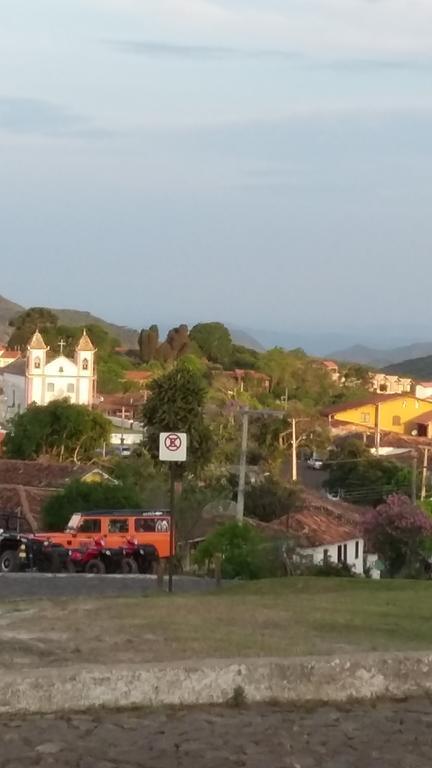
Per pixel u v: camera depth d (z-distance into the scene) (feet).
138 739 22.97
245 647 30.37
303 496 170.71
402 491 196.85
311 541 138.82
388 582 63.00
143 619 36.52
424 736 23.73
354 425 321.73
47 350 367.66
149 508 139.85
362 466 221.46
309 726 24.25
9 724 23.71
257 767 21.49
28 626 34.68
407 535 109.09
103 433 240.32
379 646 31.22
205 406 196.54
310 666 26.35
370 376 470.39
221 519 136.98
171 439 63.21
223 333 513.04
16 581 75.46
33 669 26.16
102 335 506.48
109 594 62.49
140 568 109.50
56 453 233.76
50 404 240.73
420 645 31.83
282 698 26.00
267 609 40.52
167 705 25.31
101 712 24.72
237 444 201.26
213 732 23.59
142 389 388.98
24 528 129.29
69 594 64.28
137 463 177.06
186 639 31.81
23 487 153.89
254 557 98.84
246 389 352.49
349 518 161.99
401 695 26.73
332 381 420.36
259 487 163.73
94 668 25.49
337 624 36.24
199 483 156.97
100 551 105.50
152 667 25.64
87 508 139.95
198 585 73.97
